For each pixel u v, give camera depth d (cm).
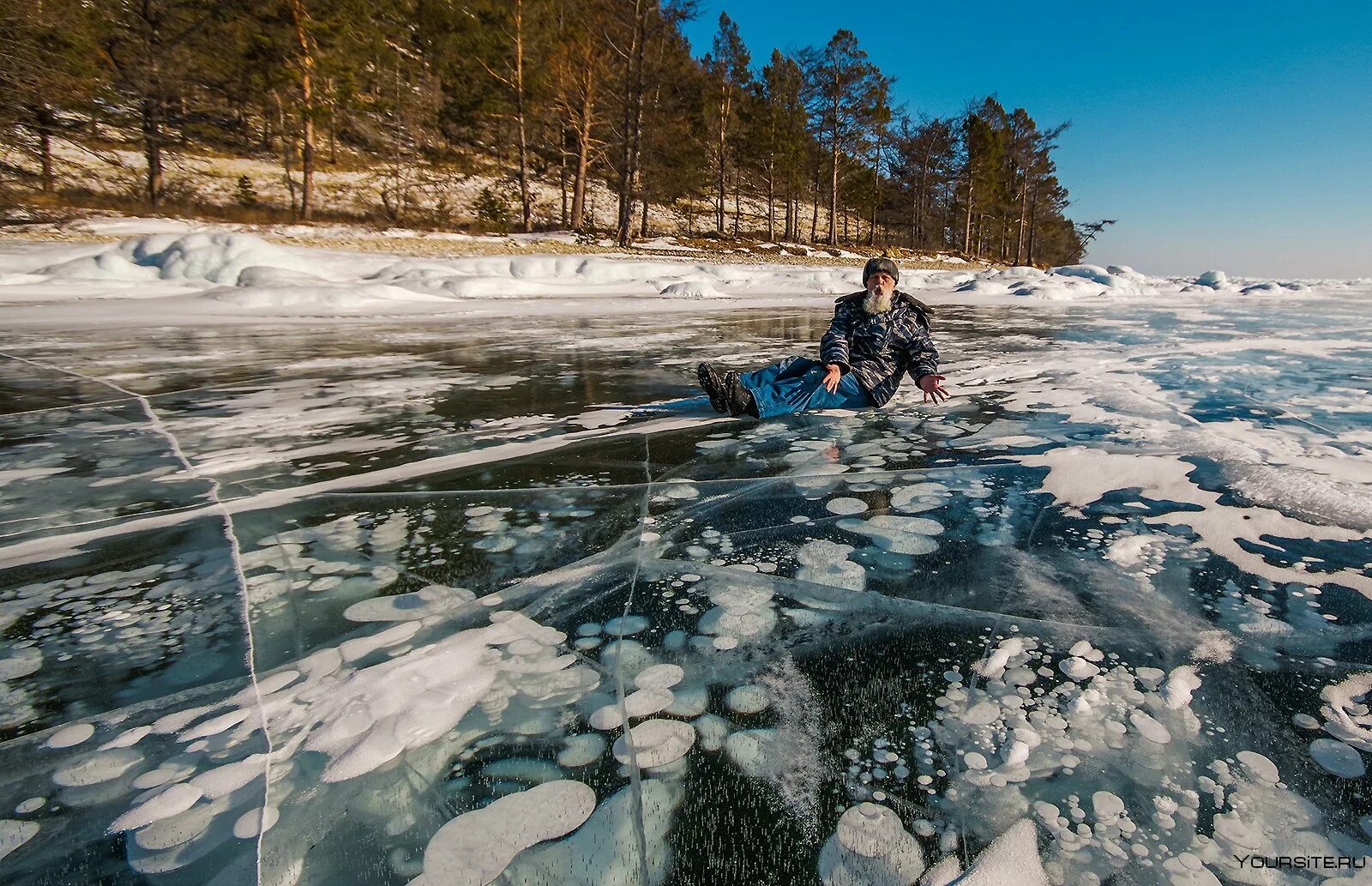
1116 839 64
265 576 121
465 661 94
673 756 75
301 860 62
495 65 2172
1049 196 4438
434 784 71
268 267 943
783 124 3012
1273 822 65
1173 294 1177
